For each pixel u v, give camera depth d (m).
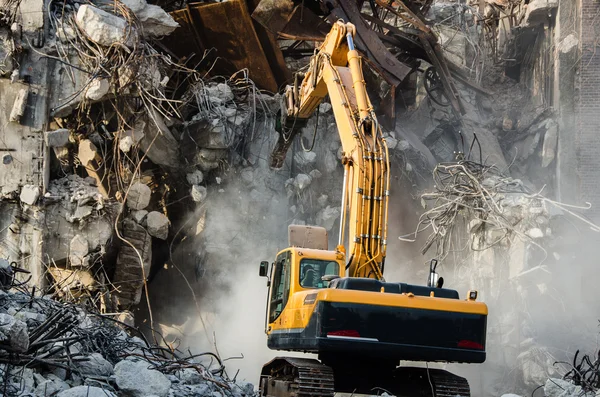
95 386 19.67
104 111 47.62
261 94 57.06
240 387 25.70
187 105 54.00
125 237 48.44
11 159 45.72
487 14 81.88
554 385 26.25
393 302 25.05
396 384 27.86
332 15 55.88
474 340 25.42
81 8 44.94
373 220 28.19
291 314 27.20
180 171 53.31
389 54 58.03
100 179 48.19
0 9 45.88
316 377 25.17
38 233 45.16
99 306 46.06
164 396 20.72
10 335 19.17
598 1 64.31
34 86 45.81
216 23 55.41
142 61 45.97
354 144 29.30
